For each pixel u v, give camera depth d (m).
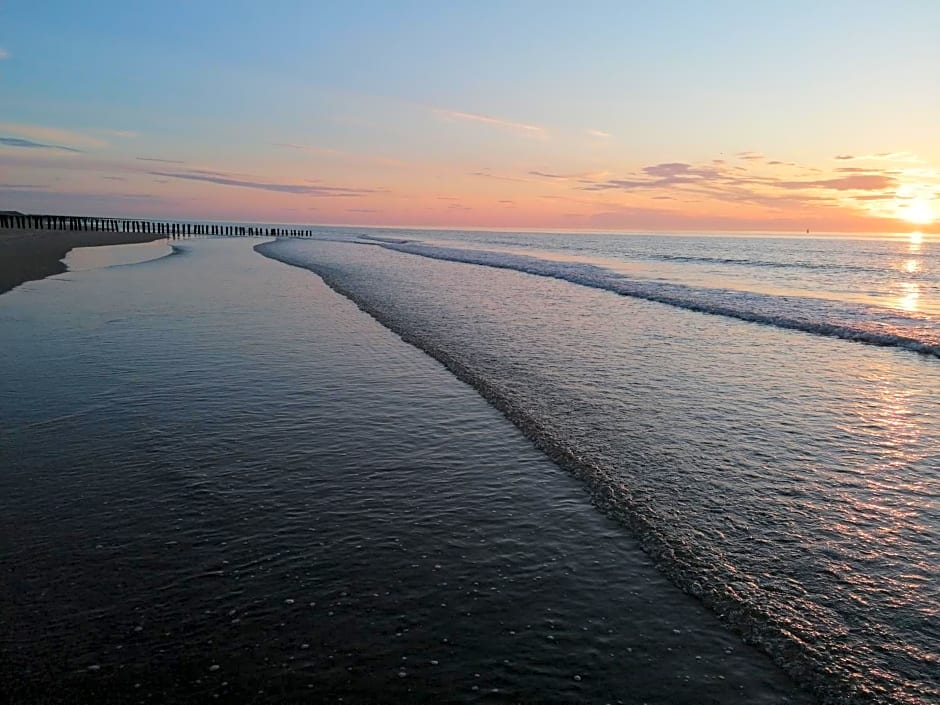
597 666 3.73
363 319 16.22
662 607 4.32
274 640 3.89
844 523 5.57
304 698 3.43
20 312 15.83
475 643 3.92
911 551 5.11
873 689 3.56
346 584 4.52
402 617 4.15
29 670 3.59
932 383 10.43
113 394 9.07
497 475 6.51
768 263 44.34
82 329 13.79
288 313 16.95
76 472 6.37
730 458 7.04
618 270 35.62
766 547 5.14
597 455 7.07
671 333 14.74
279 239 88.12
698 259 49.03
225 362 11.12
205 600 4.28
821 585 4.61
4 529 5.20
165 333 13.61
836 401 9.33
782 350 12.98
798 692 3.54
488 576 4.66
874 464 6.93
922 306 21.11
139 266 31.70
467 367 11.03
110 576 4.54
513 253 55.91
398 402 8.96
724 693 3.53
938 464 6.97
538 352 12.41
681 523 5.52
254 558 4.83
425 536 5.25
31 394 8.97
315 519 5.50
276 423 8.00
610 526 5.46
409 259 43.22
